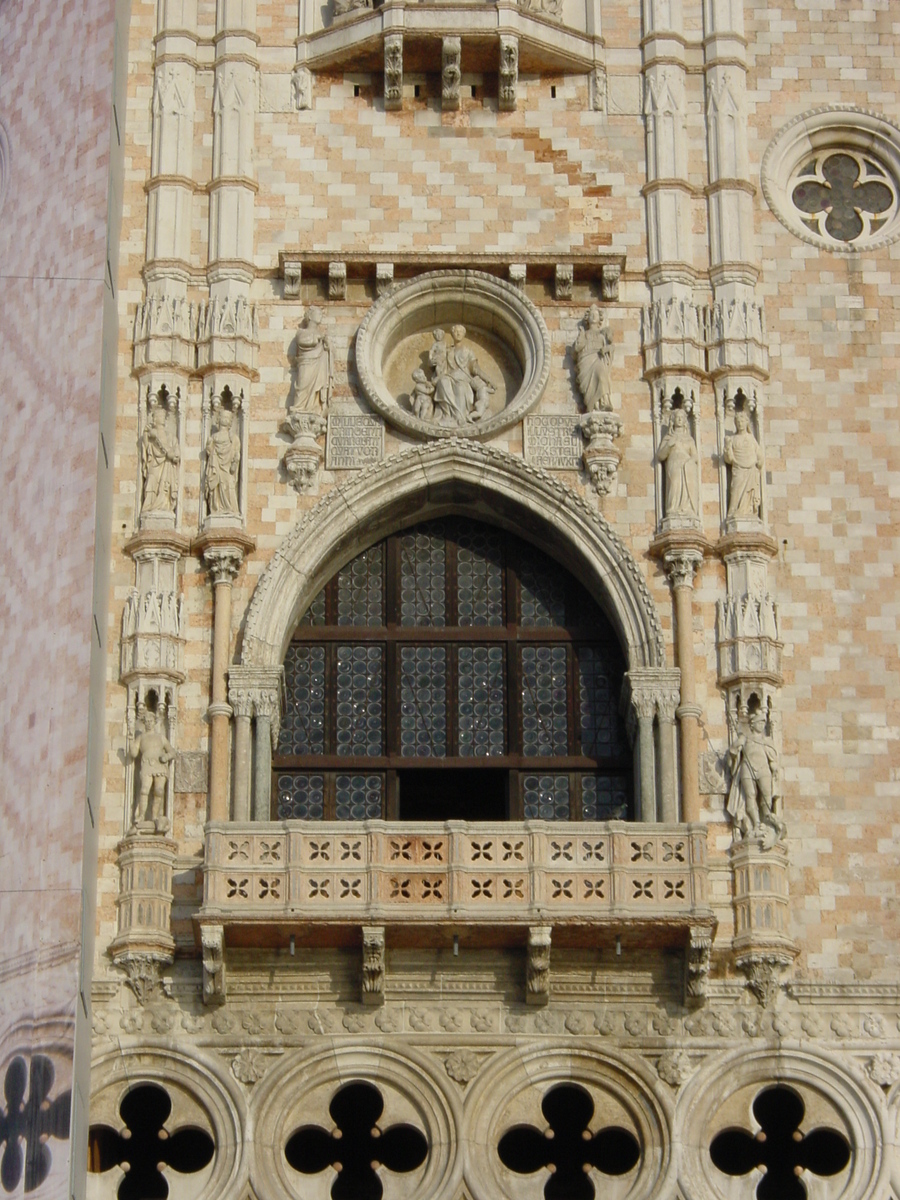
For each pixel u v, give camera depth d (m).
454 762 54.69
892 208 58.25
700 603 54.66
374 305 56.47
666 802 52.97
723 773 53.41
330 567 55.66
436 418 56.12
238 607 54.50
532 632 55.56
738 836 52.75
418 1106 51.16
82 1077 49.50
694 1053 51.38
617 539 54.81
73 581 51.81
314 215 57.41
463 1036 51.41
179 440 55.62
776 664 54.12
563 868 51.06
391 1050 51.28
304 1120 51.09
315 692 55.19
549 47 58.25
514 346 57.00
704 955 50.78
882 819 53.16
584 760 54.69
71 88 56.00
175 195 57.25
